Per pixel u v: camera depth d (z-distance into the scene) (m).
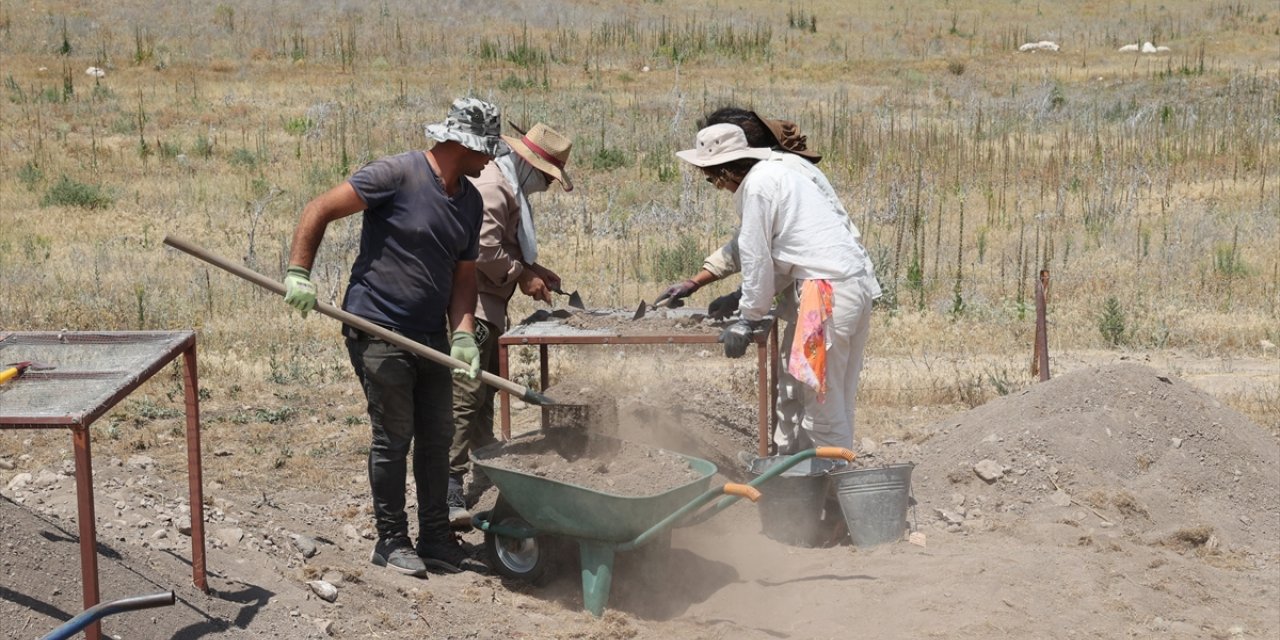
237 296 11.90
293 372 9.19
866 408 8.80
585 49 34.00
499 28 36.28
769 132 6.05
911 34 38.44
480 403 5.96
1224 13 41.88
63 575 4.10
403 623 4.79
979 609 4.96
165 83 27.88
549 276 6.41
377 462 5.18
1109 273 13.22
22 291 11.92
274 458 7.16
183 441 7.44
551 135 6.07
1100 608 5.13
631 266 13.97
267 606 4.55
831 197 5.89
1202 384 9.56
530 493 4.92
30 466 6.68
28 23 32.19
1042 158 20.16
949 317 11.63
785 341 6.02
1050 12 42.84
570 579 5.38
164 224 15.98
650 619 5.05
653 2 42.16
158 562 4.59
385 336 4.84
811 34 38.16
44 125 22.67
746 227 5.64
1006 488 6.60
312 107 24.69
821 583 5.26
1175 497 6.61
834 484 5.84
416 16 36.81
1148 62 33.31
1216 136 21.78
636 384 8.77
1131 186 17.34
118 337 4.34
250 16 35.25
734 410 7.18
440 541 5.46
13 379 3.88
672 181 18.91
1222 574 5.78
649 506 4.77
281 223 16.06
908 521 6.23
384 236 4.94
